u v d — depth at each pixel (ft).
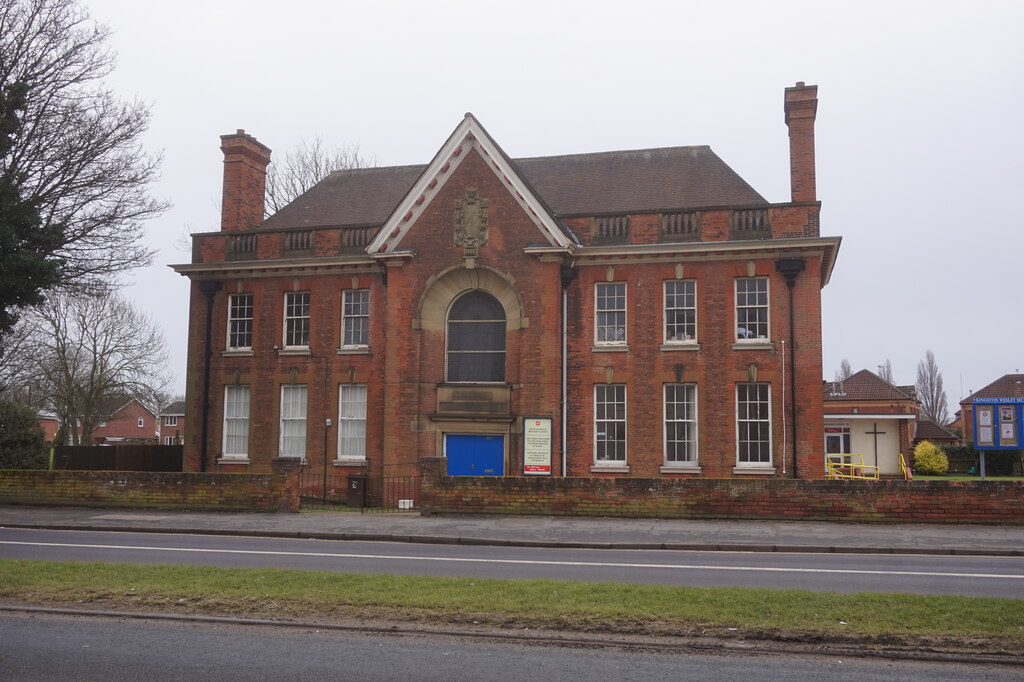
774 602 35.60
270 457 102.94
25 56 92.38
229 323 107.24
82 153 95.66
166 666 29.07
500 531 63.21
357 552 54.03
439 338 96.43
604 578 43.65
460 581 40.52
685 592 37.58
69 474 82.94
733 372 92.02
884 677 27.73
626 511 71.41
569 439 94.27
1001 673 28.17
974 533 61.41
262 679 27.76
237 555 52.26
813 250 91.09
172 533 65.98
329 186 120.37
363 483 91.09
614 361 94.43
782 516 69.00
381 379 100.53
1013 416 96.78
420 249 97.14
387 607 35.65
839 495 68.33
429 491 74.79
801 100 94.53
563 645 31.60
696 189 102.32
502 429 93.20
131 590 38.93
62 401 172.24
